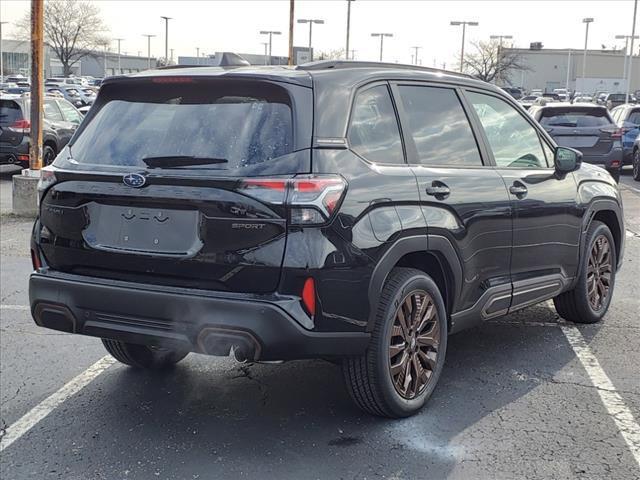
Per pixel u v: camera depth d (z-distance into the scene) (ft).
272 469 12.17
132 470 12.24
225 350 11.96
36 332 19.69
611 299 22.31
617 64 353.92
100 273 12.96
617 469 12.08
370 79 13.79
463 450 12.73
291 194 11.57
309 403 14.82
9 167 63.87
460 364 16.90
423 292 13.84
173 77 13.12
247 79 12.60
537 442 13.02
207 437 13.37
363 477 11.87
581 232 18.70
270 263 11.62
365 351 12.89
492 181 15.56
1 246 30.50
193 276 12.11
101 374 16.61
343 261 11.91
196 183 11.98
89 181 12.90
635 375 16.26
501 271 15.98
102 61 360.28
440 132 15.01
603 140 49.80
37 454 12.86
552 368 16.67
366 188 12.50
